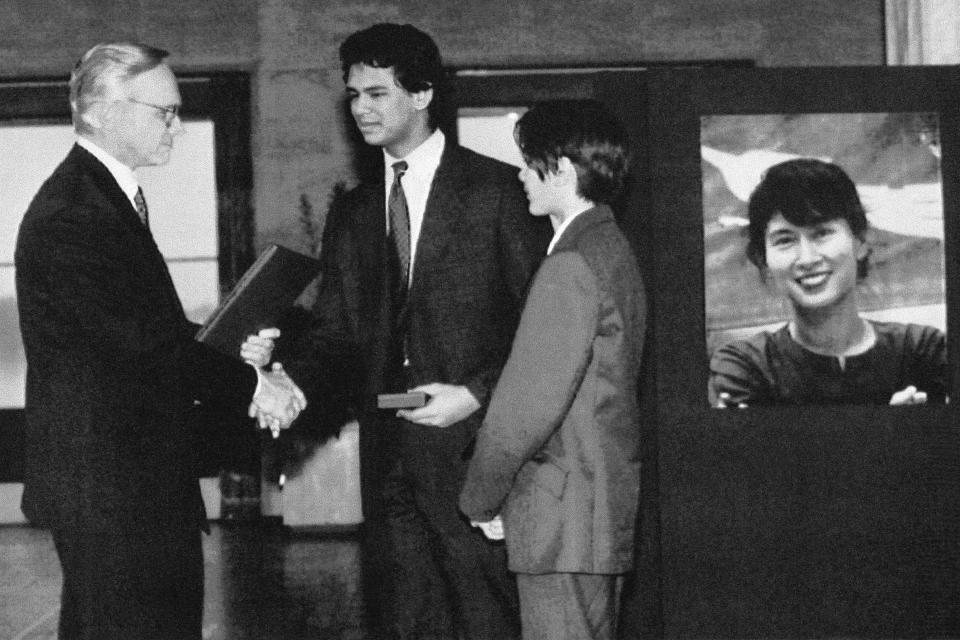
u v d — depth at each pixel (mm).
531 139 2930
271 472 8562
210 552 7406
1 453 8766
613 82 4461
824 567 4418
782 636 4422
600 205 2928
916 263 4391
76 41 8609
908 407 4402
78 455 2926
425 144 3705
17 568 7109
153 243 3100
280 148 8711
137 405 2992
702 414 4402
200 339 3291
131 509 2963
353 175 8703
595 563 2766
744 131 4375
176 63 8656
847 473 4410
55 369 2947
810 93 4363
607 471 2783
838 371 4402
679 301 4391
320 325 3834
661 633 4449
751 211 4387
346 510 8242
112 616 2951
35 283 2941
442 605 3723
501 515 2928
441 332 3621
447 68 8578
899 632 4422
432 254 3635
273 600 5934
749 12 8562
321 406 3922
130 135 3086
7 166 8781
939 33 5207
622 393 2812
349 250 3822
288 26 8672
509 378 2750
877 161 4387
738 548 4414
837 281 4383
